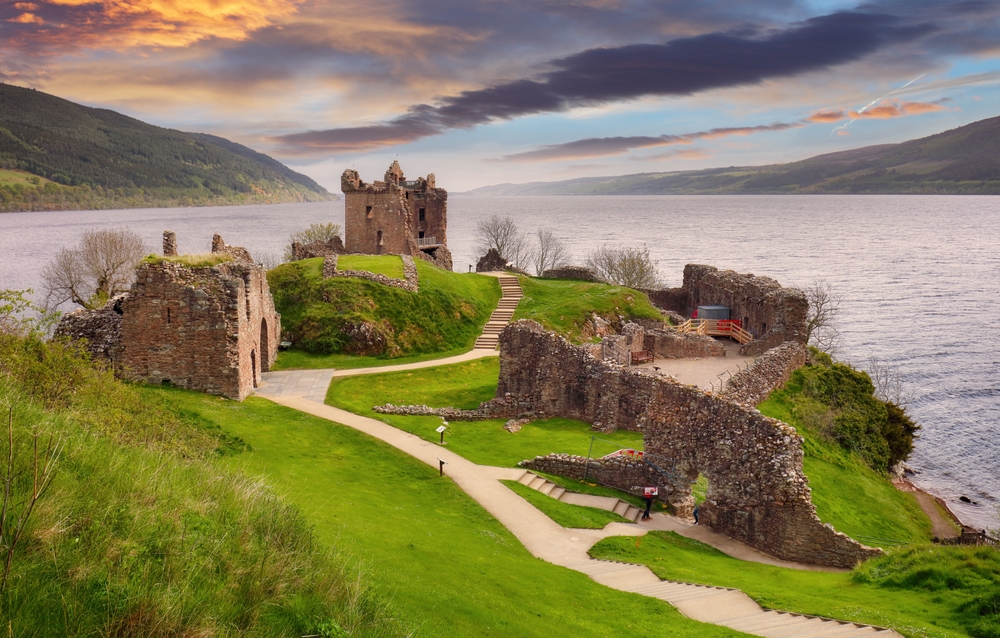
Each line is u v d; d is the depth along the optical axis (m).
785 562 25.25
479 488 30.16
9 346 20.81
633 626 16.11
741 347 58.53
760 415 27.19
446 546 20.80
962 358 102.25
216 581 10.82
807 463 38.66
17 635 7.79
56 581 8.95
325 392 45.81
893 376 92.31
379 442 35.25
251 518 13.85
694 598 18.84
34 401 17.72
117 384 23.88
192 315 37.72
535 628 15.08
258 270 48.47
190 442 24.95
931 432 72.62
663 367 54.12
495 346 63.03
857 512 35.06
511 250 179.75
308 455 31.53
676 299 83.25
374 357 58.59
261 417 35.94
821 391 48.72
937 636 14.68
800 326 56.47
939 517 39.75
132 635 8.72
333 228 146.75
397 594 14.52
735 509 27.28
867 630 15.13
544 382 43.16
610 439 37.97
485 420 42.62
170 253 51.91
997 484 58.50
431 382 53.34
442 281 71.88
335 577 12.71
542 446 36.69
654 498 30.89
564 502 29.95
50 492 10.70
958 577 18.31
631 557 23.88
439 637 12.85
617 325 70.19
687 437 29.70
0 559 8.78
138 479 13.00
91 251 89.50
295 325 60.47
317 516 20.12
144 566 10.09
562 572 20.84
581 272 88.50
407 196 101.31
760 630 15.63
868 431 47.25
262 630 10.16
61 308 98.69
